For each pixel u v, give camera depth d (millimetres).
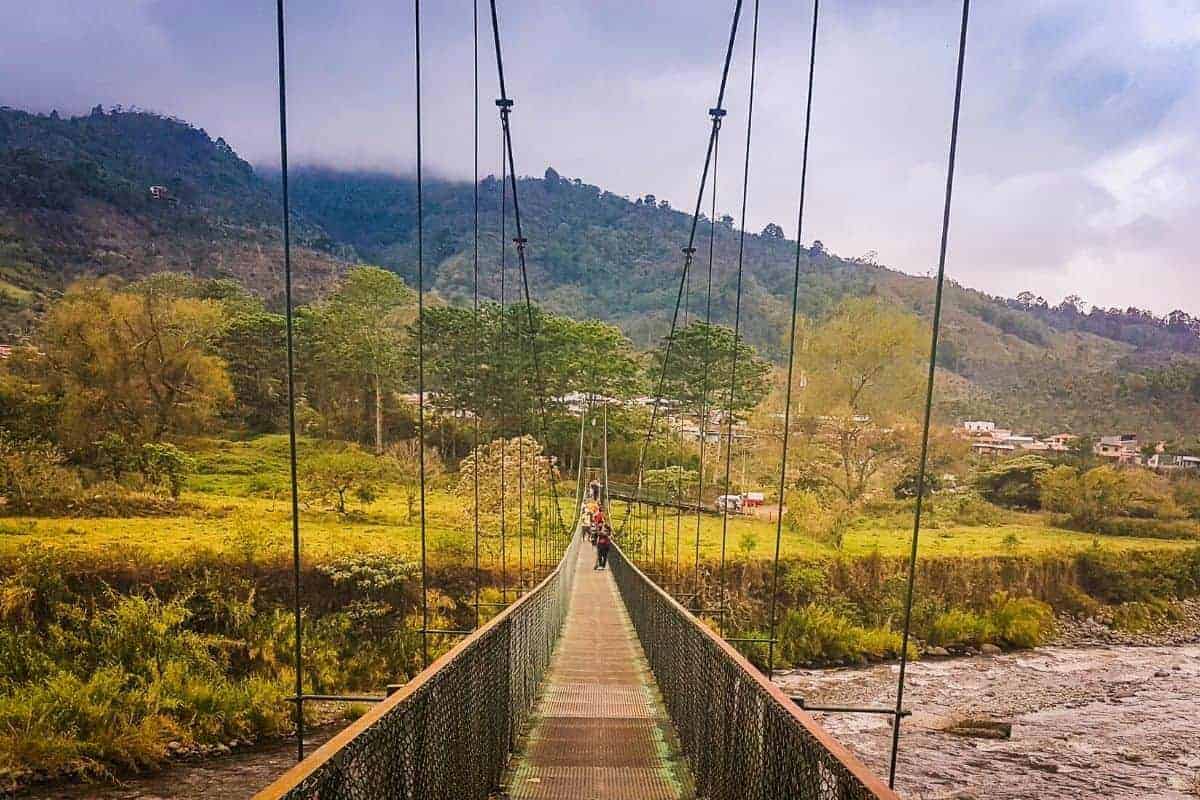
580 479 35344
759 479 39219
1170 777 13828
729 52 10703
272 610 19453
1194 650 27938
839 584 27500
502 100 11586
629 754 4836
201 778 13820
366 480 31688
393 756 2328
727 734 3441
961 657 24781
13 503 27359
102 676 15531
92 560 18953
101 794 13094
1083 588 31781
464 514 25547
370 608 20078
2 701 14758
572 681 7430
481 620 21016
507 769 4488
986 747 15352
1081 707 19266
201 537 22875
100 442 34719
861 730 16234
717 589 25297
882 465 36062
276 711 16297
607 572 23047
